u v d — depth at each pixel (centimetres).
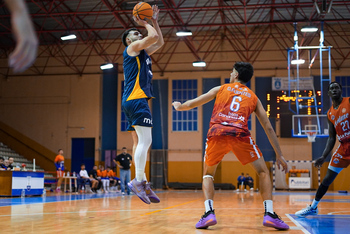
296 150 2581
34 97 2784
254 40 2617
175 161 2672
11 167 1473
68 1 2192
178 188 2602
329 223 452
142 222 457
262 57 2611
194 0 2208
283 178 2589
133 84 426
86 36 2712
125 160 1548
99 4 2245
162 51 2725
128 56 430
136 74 427
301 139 2584
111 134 2736
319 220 493
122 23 2208
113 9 2048
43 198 1259
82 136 2719
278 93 2405
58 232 349
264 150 2617
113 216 549
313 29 1919
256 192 2159
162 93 2730
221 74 2652
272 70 2591
